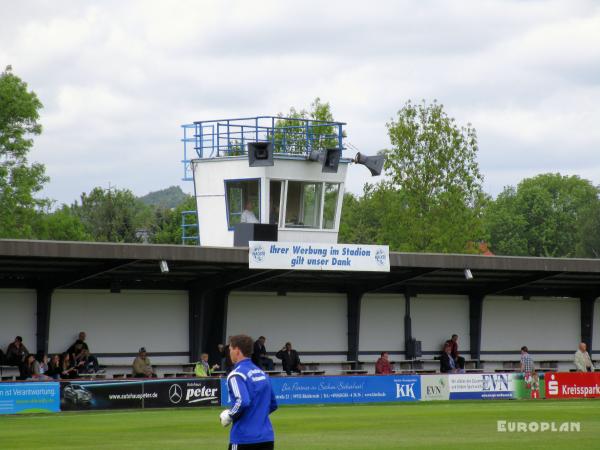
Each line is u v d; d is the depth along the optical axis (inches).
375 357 1942.7
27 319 1595.7
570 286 2135.8
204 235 1993.1
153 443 976.3
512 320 2107.5
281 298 1849.2
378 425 1188.5
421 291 2001.7
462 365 1937.7
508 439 1028.5
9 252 1348.4
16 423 1208.2
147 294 1715.1
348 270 1675.7
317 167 1955.0
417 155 2810.0
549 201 6584.6
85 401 1379.2
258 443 553.9
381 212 2859.3
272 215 1918.1
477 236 2832.2
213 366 1697.8
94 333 1658.5
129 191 4704.7
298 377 1545.3
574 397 1740.9
